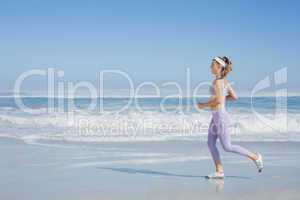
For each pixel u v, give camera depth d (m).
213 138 6.67
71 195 5.48
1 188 5.95
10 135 12.46
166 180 6.54
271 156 9.01
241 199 5.26
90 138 11.81
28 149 9.99
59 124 14.73
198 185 6.13
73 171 7.36
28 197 5.39
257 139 11.60
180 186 6.06
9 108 19.27
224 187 5.99
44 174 7.04
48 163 8.15
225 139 6.47
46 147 10.29
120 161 8.41
